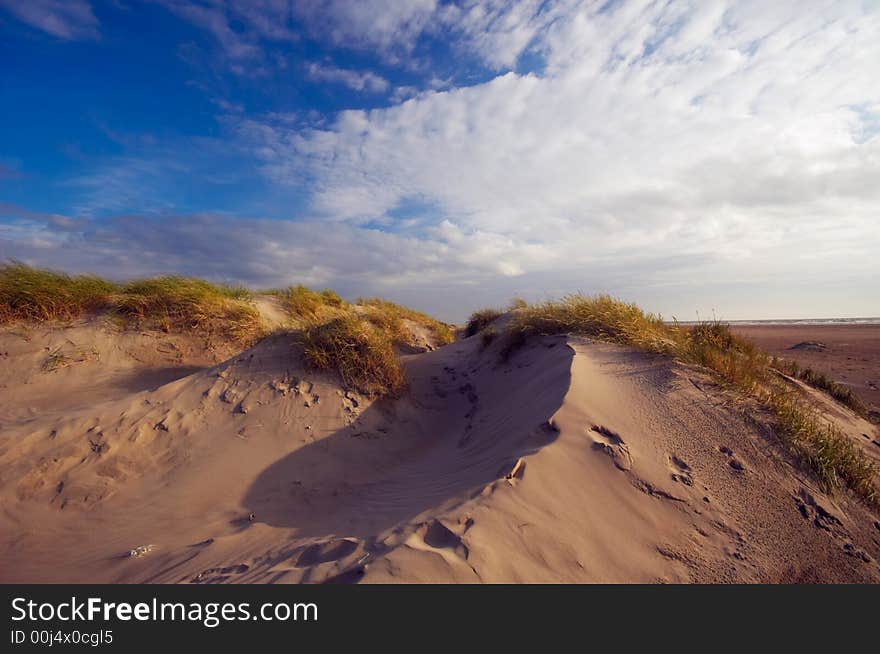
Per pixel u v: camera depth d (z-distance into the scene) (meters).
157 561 3.03
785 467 3.76
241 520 3.66
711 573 2.70
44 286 7.66
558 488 3.11
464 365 8.40
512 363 7.11
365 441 5.12
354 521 3.28
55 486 4.04
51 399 6.25
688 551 2.86
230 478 4.26
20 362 6.73
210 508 3.87
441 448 5.21
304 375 5.72
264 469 4.42
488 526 2.56
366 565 2.26
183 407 5.10
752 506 3.33
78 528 3.62
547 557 2.50
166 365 7.57
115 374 7.04
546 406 4.44
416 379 7.30
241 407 5.18
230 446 4.67
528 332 7.45
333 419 5.25
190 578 2.66
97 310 8.08
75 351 7.16
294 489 4.17
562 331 6.98
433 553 2.29
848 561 2.94
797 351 15.72
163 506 3.88
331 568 2.32
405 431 5.59
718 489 3.45
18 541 3.44
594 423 3.95
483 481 3.23
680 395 4.58
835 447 4.04
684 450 3.82
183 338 8.15
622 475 3.40
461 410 6.52
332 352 5.97
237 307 9.17
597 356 5.53
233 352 8.29
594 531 2.82
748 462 3.76
